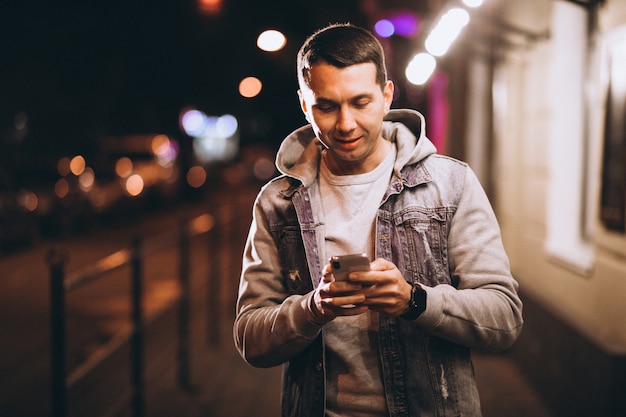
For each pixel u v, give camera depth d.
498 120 7.78
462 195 2.04
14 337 7.61
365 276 1.77
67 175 17.16
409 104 10.63
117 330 7.89
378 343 2.01
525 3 6.51
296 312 1.93
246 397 5.78
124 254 4.84
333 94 1.88
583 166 5.60
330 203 2.10
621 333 4.22
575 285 5.19
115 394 5.81
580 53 5.52
